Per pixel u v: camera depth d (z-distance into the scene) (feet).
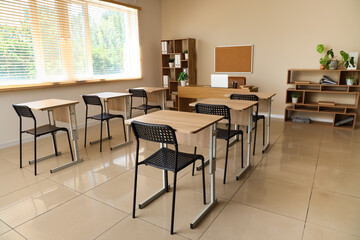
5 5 11.90
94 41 16.29
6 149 12.08
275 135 13.80
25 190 8.11
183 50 20.77
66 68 14.79
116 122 17.40
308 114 17.25
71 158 10.84
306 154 10.90
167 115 7.43
